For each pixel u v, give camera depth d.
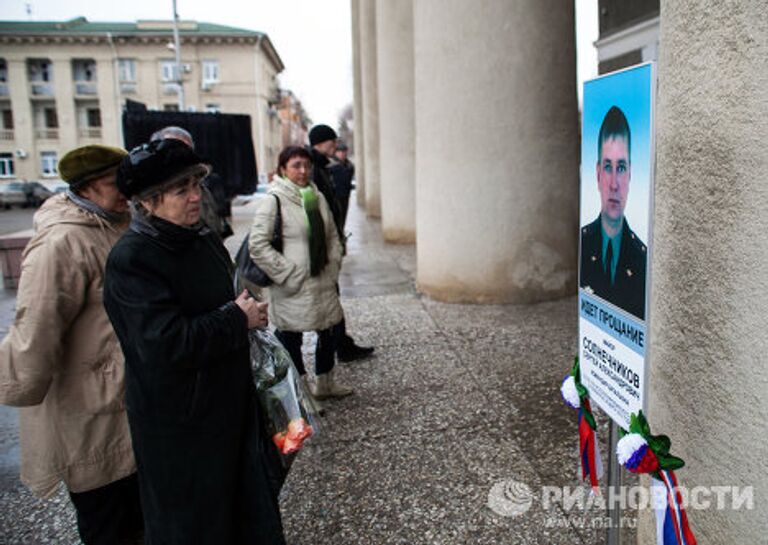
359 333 5.43
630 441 1.53
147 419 1.80
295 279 3.59
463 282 6.27
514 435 3.41
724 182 1.51
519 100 5.86
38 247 2.12
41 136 47.00
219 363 1.87
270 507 1.94
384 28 10.57
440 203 6.29
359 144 21.06
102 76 46.50
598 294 1.79
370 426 3.60
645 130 1.46
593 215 1.79
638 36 8.93
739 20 1.42
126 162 1.74
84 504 2.38
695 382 1.69
